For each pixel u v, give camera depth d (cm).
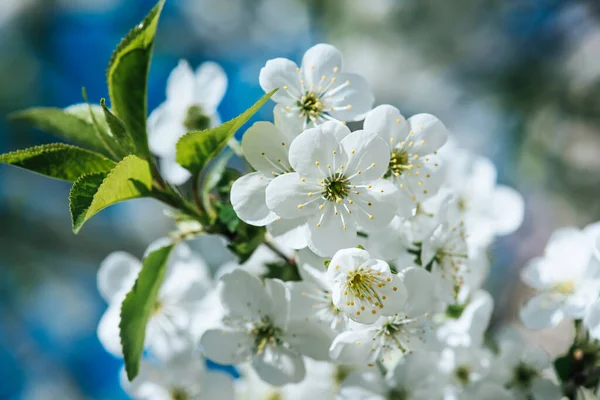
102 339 33
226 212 30
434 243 29
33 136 68
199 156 30
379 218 28
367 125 29
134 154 29
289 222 28
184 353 32
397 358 31
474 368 32
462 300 31
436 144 29
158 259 30
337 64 29
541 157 64
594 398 32
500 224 34
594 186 63
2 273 68
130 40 29
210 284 33
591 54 65
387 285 27
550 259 32
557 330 54
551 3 68
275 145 28
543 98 65
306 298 29
